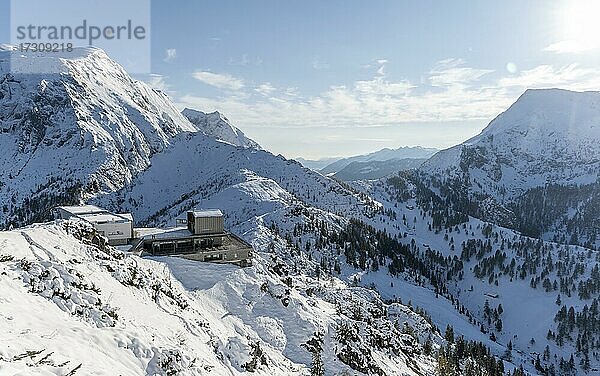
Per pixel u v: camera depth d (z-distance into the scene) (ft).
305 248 565.94
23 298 102.42
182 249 265.75
